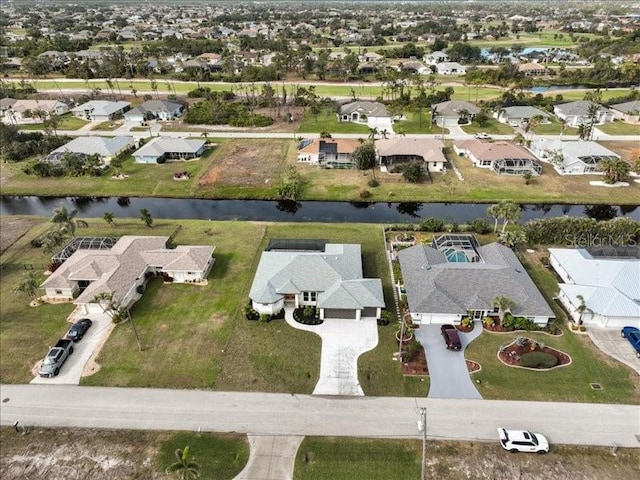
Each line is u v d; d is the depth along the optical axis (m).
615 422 39.34
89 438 38.44
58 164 95.75
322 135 110.56
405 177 88.81
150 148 99.94
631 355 46.34
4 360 46.81
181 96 152.75
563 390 42.44
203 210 82.00
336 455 36.62
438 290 51.59
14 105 132.12
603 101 138.75
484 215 78.56
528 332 49.56
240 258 64.06
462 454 36.69
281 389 42.91
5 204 85.19
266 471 35.47
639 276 53.03
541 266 61.12
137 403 41.62
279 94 153.75
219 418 40.00
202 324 51.41
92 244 63.94
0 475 35.59
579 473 35.22
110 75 179.38
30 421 40.09
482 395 42.03
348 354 46.84
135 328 50.94
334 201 83.75
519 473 35.28
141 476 35.41
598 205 81.56
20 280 59.78
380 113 124.62
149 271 60.41
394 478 34.97
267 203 84.44
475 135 115.25
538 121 113.50
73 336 48.84
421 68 189.38
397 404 41.22
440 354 46.72
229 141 112.12
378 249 65.62
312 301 53.78
